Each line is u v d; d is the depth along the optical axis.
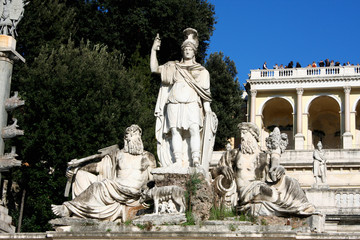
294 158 40.47
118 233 10.73
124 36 34.22
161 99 13.21
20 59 13.84
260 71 58.50
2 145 13.09
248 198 12.04
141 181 12.28
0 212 13.05
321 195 24.94
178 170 12.00
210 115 13.04
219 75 45.59
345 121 56.00
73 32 30.02
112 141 23.25
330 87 56.78
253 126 12.97
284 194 12.02
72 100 23.38
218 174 12.67
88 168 12.58
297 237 10.46
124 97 25.70
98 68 25.22
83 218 11.55
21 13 14.12
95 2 33.97
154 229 10.80
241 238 10.35
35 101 22.88
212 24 39.69
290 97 58.00
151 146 25.11
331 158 40.75
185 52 13.34
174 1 34.28
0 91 13.31
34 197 21.92
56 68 24.27
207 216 11.41
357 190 24.67
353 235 10.37
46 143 22.09
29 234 11.22
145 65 32.00
